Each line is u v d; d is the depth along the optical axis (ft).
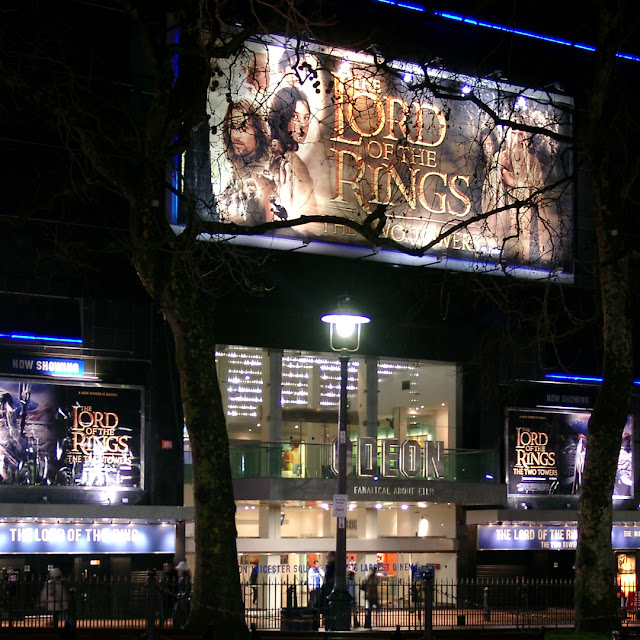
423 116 139.64
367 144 135.95
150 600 70.49
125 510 117.39
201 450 78.13
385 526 140.77
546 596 112.68
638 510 150.71
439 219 139.13
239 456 127.44
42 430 117.29
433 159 139.74
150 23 79.46
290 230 130.00
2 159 117.29
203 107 81.30
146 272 79.36
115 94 119.34
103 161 78.84
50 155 118.93
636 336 153.79
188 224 79.41
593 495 84.07
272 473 127.65
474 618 114.83
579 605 83.35
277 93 131.03
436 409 143.13
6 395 115.96
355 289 134.92
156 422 123.44
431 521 141.69
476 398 143.13
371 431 138.10
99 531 116.98
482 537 138.51
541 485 145.89
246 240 127.34
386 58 106.11
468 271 134.72
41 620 92.07
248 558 128.88
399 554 138.62
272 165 130.00
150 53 79.10
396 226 136.15
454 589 130.82
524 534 141.49
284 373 134.82
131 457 121.60
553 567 143.95
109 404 121.08
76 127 79.97
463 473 138.51
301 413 135.23
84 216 120.37
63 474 117.80
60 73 100.07
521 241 143.95
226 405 130.82
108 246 114.52
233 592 76.84
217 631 75.46
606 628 81.97
